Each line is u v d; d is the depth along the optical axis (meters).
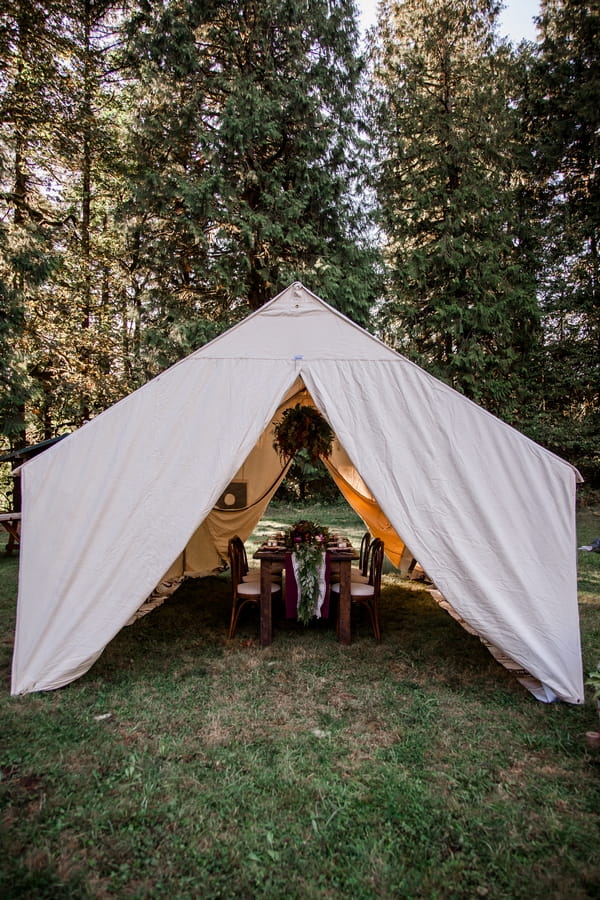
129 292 13.17
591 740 2.87
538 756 2.75
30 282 9.48
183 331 10.83
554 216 13.55
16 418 9.65
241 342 4.03
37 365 11.12
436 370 12.94
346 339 4.01
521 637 3.38
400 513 3.64
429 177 13.10
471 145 12.89
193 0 11.17
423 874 1.99
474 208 12.93
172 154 11.80
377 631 4.50
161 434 3.74
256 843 2.13
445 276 13.23
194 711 3.21
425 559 3.58
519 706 3.28
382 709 3.24
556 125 13.09
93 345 11.39
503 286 12.78
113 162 12.14
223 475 3.72
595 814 2.32
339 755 2.75
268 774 2.58
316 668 3.87
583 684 3.39
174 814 2.30
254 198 12.03
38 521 3.55
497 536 3.52
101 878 1.97
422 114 13.20
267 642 4.35
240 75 11.34
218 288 11.78
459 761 2.70
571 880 1.96
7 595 5.72
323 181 11.88
